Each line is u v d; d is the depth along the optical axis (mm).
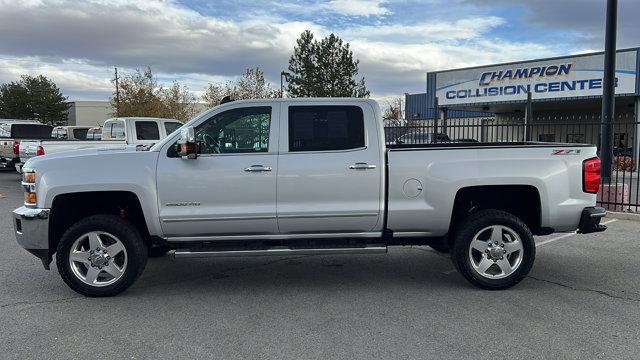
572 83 23844
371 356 4062
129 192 5531
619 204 10734
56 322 4852
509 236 5707
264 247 5621
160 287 5980
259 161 5512
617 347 4215
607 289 5777
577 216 5680
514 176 5574
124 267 5547
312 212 5531
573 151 5672
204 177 5465
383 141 5621
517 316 4930
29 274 6477
